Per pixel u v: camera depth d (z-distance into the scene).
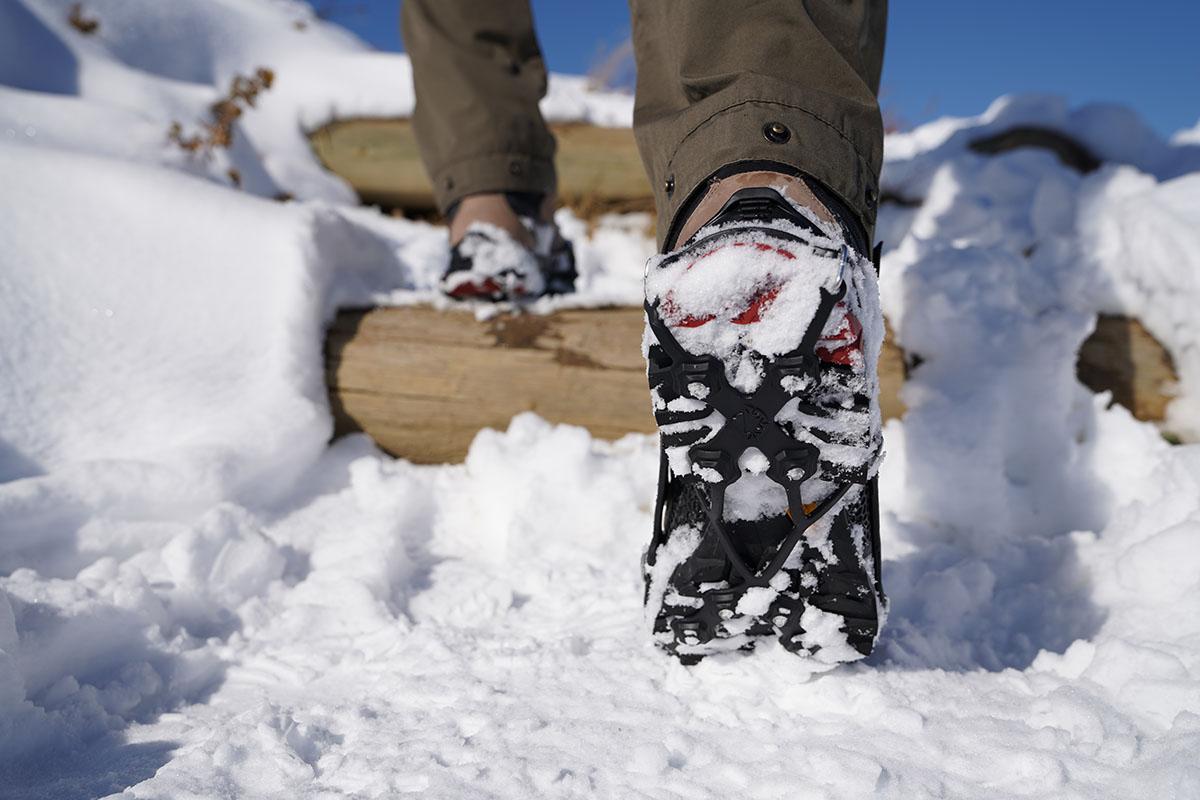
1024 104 2.70
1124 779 0.79
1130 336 1.68
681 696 1.00
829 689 0.97
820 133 1.01
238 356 1.69
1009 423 1.57
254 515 1.54
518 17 1.84
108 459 1.42
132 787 0.84
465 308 1.83
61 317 1.62
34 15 2.95
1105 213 1.83
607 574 1.38
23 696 0.96
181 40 3.31
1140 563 1.19
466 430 1.76
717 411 0.89
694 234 0.97
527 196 1.84
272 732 0.92
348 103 3.26
